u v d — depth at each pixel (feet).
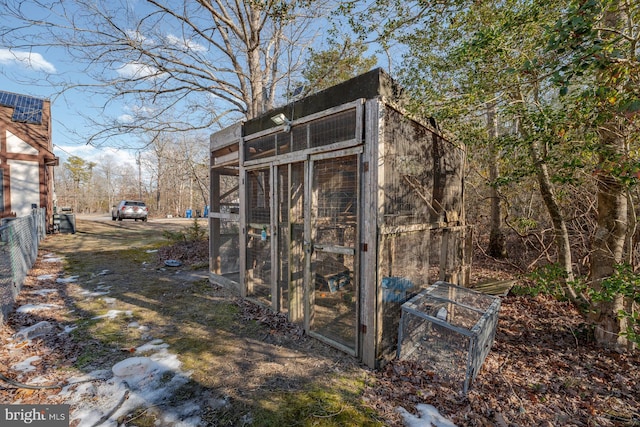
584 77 9.37
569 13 6.95
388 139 9.52
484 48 10.37
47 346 10.26
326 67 26.66
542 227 19.81
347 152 9.80
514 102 11.51
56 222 37.93
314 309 11.48
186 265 23.00
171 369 9.11
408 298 11.03
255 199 15.07
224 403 7.69
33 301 14.46
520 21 9.55
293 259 12.39
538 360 10.48
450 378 9.13
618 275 8.80
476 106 11.12
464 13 12.52
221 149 17.53
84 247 29.71
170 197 105.91
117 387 8.13
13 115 36.78
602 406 8.08
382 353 9.55
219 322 12.69
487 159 19.83
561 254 13.96
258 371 9.15
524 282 18.11
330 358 9.96
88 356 9.68
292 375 8.98
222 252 18.90
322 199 11.23
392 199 9.86
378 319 9.32
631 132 8.59
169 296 15.87
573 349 11.25
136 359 9.39
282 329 12.00
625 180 8.02
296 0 17.01
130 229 45.34
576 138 10.48
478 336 8.54
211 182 18.39
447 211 14.53
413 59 17.65
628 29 8.31
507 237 28.30
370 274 9.32
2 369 8.75
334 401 7.84
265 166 13.64
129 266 22.40
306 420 7.17
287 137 12.43
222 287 17.39
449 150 14.71
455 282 15.52
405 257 10.78
